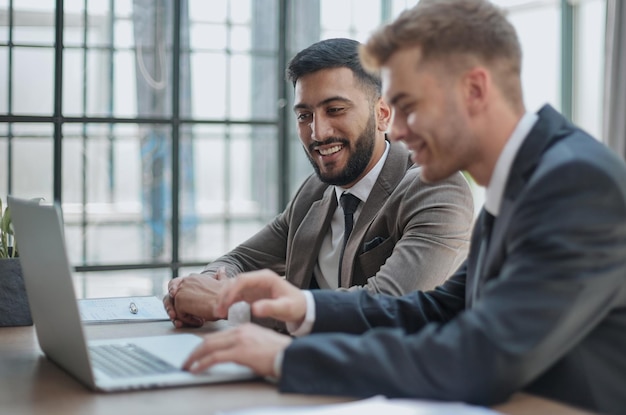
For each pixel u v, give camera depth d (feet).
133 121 11.17
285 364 3.69
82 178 11.03
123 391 3.79
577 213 3.57
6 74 10.64
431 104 3.94
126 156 11.20
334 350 3.65
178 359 4.32
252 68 11.69
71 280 3.77
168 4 11.23
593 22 18.30
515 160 3.95
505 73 3.98
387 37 3.98
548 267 3.51
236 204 11.75
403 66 3.95
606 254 3.55
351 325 4.59
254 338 3.89
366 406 3.28
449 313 4.85
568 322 3.50
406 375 3.51
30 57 10.73
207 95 11.51
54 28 10.78
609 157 3.81
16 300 5.84
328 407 3.28
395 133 4.09
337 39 6.70
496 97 3.96
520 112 4.07
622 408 3.78
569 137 3.96
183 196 11.49
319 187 7.18
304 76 6.60
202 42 11.43
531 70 19.45
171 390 3.78
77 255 11.00
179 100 11.37
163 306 6.41
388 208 6.35
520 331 3.45
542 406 3.54
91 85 11.00
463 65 3.91
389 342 3.61
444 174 4.09
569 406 3.55
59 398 3.73
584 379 3.77
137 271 11.29
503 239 3.87
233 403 3.54
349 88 6.53
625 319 3.78
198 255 11.60
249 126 11.71
